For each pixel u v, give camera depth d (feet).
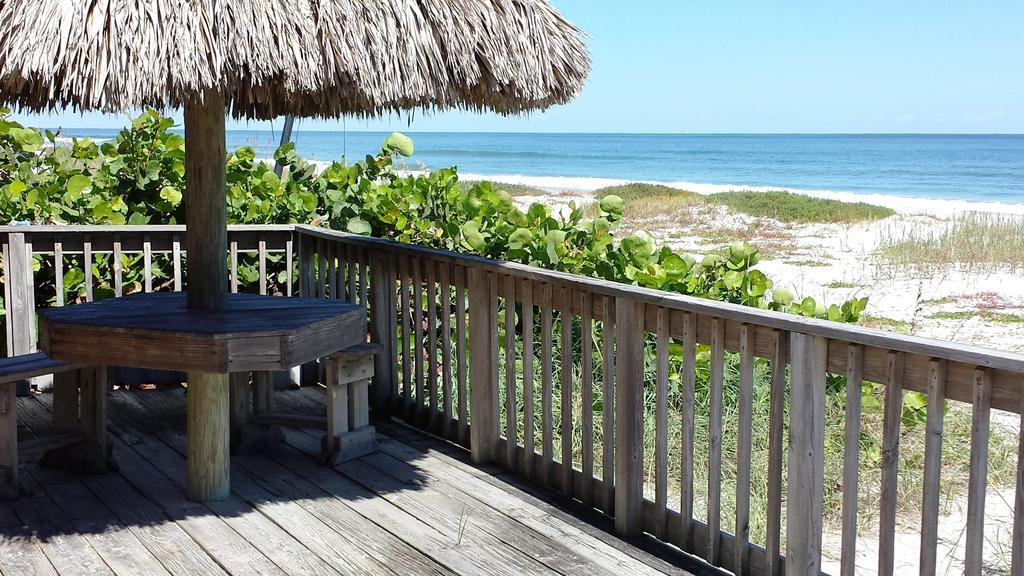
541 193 126.72
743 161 267.80
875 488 15.20
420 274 16.38
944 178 196.44
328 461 14.84
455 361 19.45
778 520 10.37
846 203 96.78
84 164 22.04
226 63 9.40
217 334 11.10
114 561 11.26
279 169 21.79
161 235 19.13
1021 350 26.13
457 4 11.00
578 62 12.28
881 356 9.07
